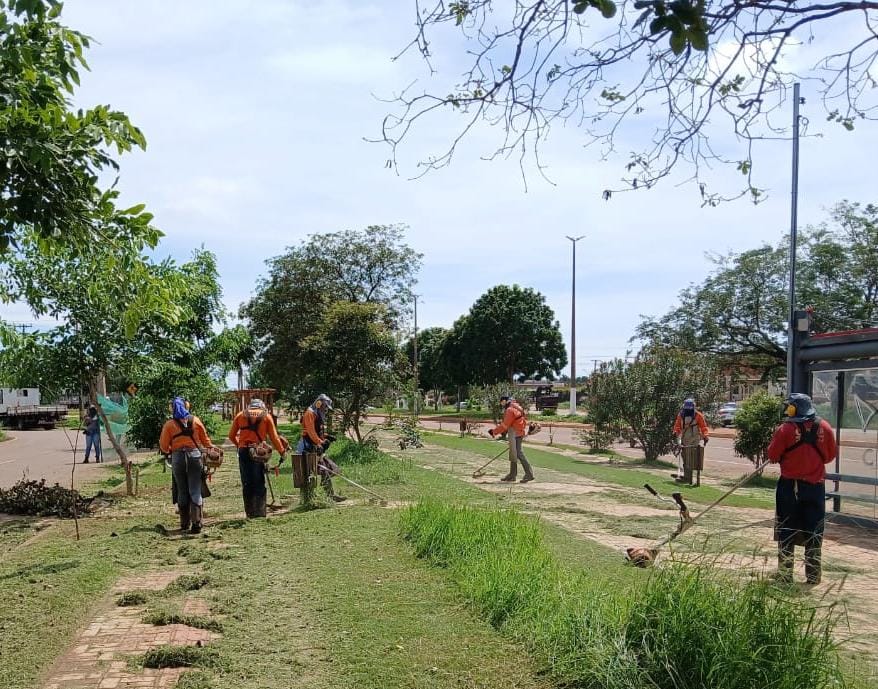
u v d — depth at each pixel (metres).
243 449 10.38
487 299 65.69
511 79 3.80
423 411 70.88
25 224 5.61
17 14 4.72
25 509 11.70
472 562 6.60
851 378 11.12
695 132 3.87
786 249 31.62
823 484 7.01
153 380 16.83
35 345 12.38
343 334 20.25
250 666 4.66
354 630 5.27
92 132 5.31
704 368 21.77
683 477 15.18
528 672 4.52
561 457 21.16
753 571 4.95
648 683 4.11
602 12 3.10
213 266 17.41
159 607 5.96
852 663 4.82
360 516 9.86
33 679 4.55
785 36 3.56
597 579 6.19
